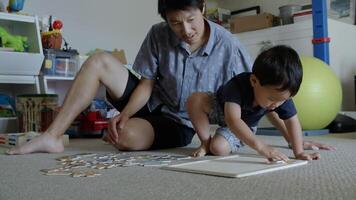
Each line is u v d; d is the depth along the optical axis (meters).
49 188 0.75
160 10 1.20
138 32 3.01
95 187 0.75
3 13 2.09
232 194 0.67
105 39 2.81
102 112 2.23
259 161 1.02
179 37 1.30
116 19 2.87
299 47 2.57
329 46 2.46
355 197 0.63
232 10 3.49
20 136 1.55
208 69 1.38
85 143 1.77
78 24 2.67
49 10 2.54
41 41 2.26
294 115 1.13
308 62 2.02
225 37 1.40
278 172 0.88
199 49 1.38
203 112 1.24
